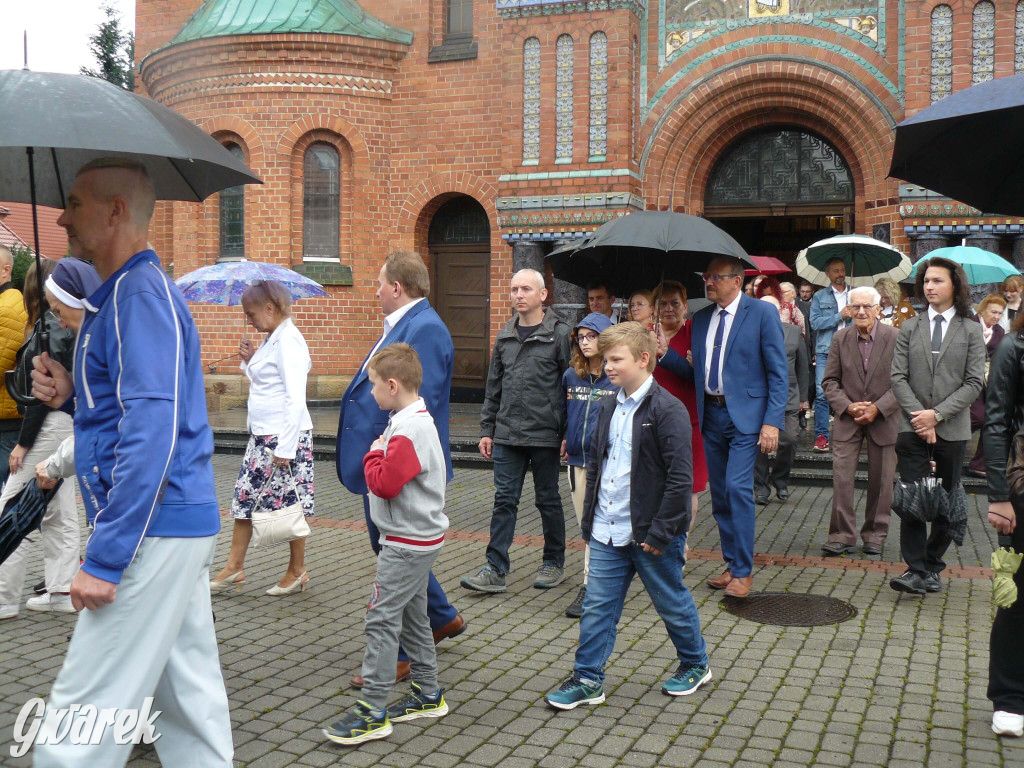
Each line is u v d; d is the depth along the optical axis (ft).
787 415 30.76
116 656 9.43
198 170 12.59
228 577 20.81
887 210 45.19
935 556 20.94
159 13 59.41
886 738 13.43
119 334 9.51
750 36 47.09
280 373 19.99
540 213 48.14
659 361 21.86
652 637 17.92
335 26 52.37
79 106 9.59
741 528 20.30
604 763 12.67
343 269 53.36
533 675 15.96
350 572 22.80
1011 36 41.96
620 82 46.93
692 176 49.26
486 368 54.75
